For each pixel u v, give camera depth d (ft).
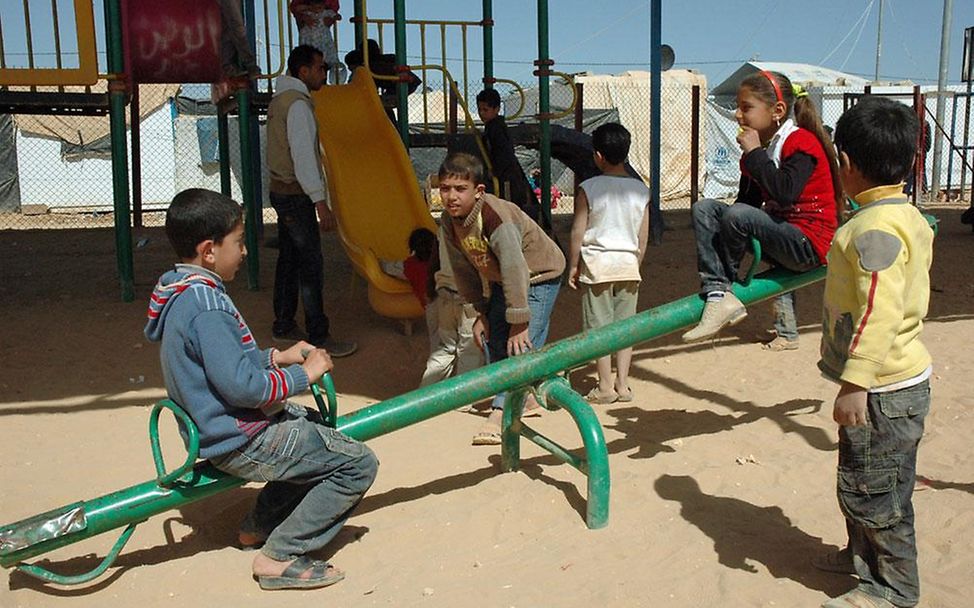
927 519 12.76
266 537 12.17
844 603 10.30
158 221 59.31
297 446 11.09
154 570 11.61
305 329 23.81
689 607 10.66
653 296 29.66
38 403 18.52
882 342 9.27
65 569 11.91
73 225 57.67
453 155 14.55
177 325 10.41
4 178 68.28
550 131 37.96
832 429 16.79
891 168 9.51
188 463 10.60
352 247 23.80
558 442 16.42
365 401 19.45
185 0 28.25
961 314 26.25
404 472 14.98
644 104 81.05
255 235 27.94
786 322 22.85
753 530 12.60
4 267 34.37
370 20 33.24
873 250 9.32
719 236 12.94
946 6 69.82
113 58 26.17
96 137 70.13
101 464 15.31
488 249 14.83
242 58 28.07
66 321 24.32
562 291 29.14
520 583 11.25
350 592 11.21
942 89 70.49
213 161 71.41
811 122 12.51
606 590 11.00
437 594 11.07
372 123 27.78
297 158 21.24
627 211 17.94
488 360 16.39
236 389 10.27
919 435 9.95
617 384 19.12
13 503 13.62
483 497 13.73
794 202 12.44
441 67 31.22
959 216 55.67
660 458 15.40
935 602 10.55
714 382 20.29
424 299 19.57
